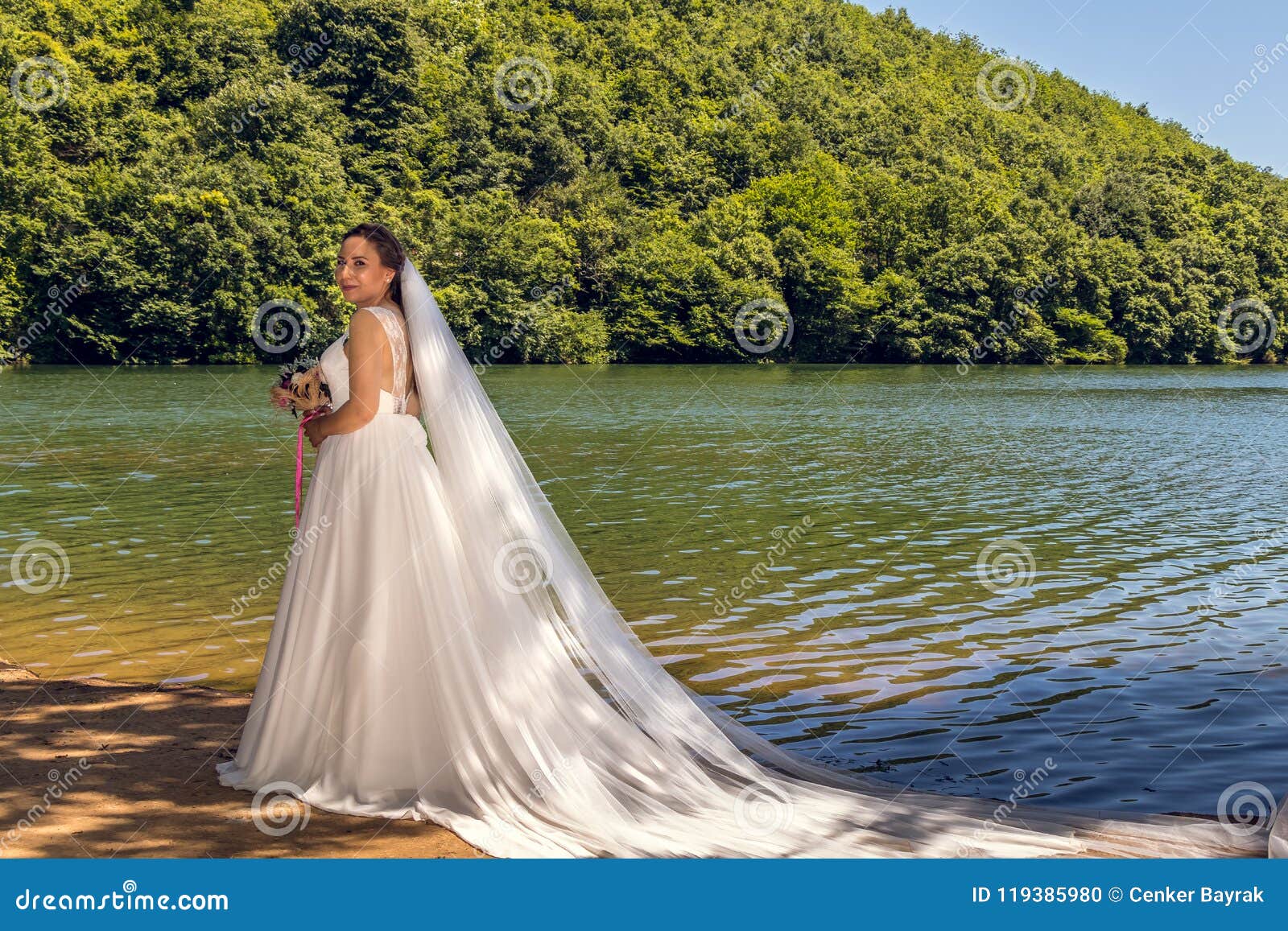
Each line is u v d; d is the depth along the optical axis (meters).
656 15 130.25
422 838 3.87
